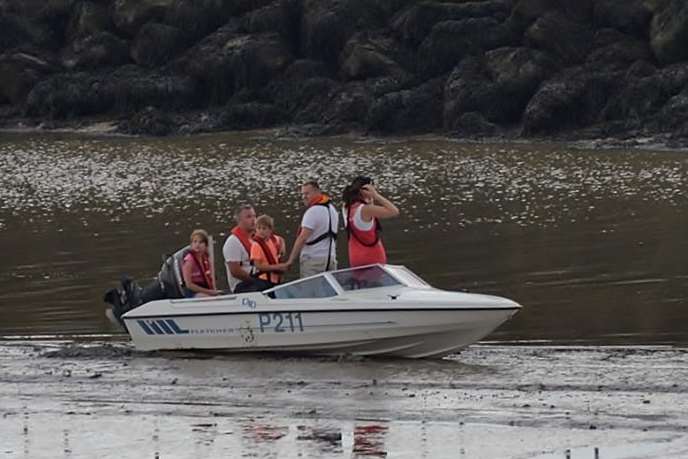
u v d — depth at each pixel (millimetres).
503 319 52344
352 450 43312
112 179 120688
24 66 186125
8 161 138375
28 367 55062
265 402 48812
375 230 54938
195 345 55688
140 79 175250
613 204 96125
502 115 151000
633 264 74875
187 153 140875
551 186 106250
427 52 161625
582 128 144875
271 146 145750
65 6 194500
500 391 48844
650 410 45812
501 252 80062
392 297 53156
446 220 92000
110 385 51938
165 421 47125
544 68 152375
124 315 56219
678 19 149625
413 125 153625
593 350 55375
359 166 124438
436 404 47562
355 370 52500
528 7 159125
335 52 170875
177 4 182125
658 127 137875
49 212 102812
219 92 172750
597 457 41469
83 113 176375
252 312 54406
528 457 41875
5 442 45688
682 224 86750
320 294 53906
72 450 44656
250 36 173625
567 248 80375
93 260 82500
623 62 151625
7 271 79875
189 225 94500
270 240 55781
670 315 62469
